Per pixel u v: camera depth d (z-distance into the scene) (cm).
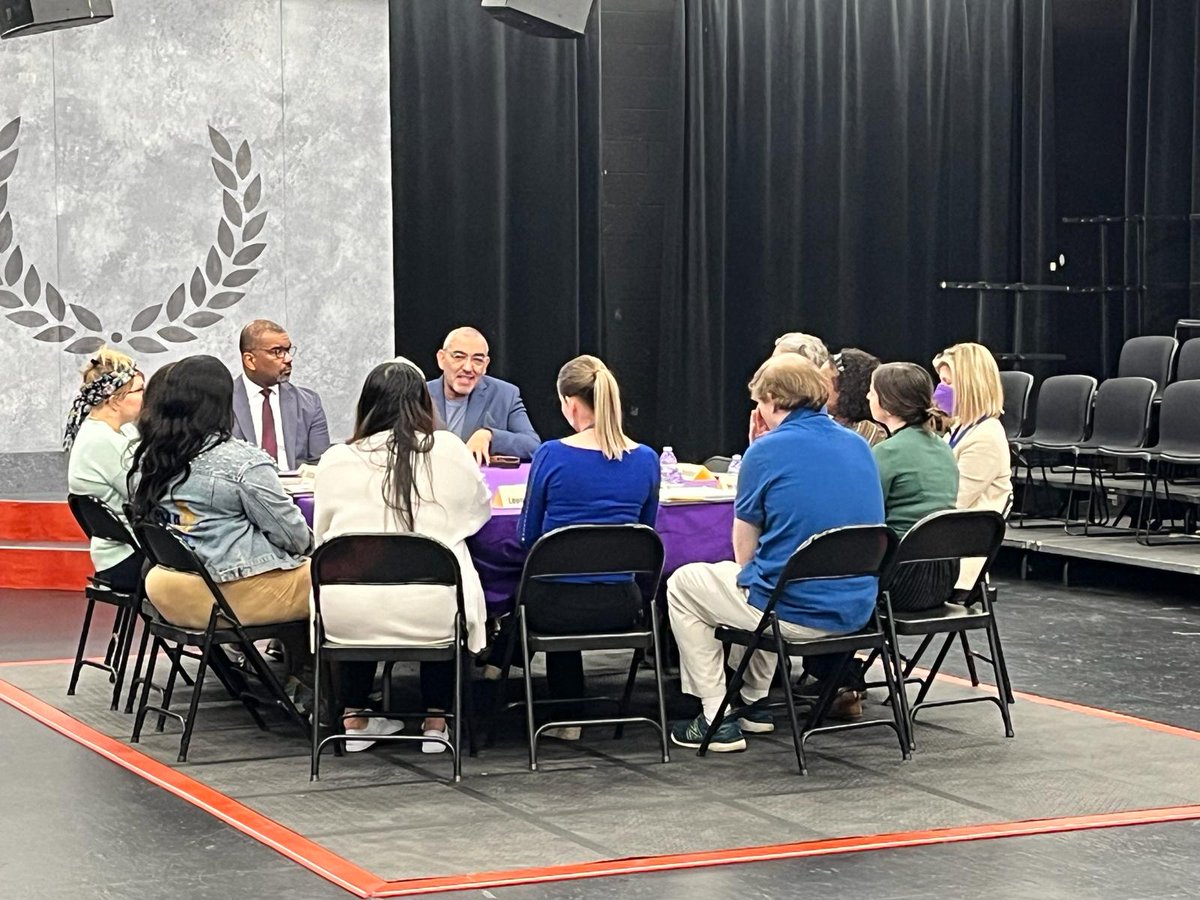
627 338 1000
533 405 962
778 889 345
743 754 467
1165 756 465
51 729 497
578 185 965
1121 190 1022
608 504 455
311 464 580
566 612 449
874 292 1030
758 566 449
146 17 858
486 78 937
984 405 565
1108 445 843
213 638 455
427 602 435
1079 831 389
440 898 338
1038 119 1033
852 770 448
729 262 1005
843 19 1009
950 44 1035
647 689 554
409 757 462
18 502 807
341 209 896
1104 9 1019
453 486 449
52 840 381
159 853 371
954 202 1042
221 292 875
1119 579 838
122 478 536
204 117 870
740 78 995
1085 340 1034
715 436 994
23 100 840
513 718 511
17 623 694
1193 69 953
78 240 851
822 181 1016
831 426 456
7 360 842
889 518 493
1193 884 349
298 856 366
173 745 475
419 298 938
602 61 981
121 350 859
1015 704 541
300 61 885
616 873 355
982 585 492
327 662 482
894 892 343
